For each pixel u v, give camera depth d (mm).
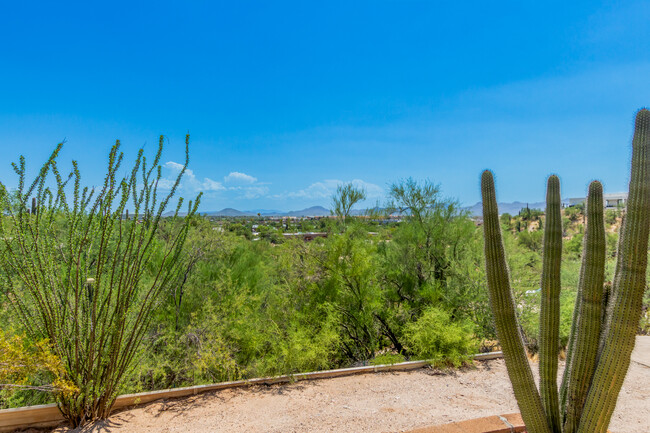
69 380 3879
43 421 4016
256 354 6273
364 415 4336
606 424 2770
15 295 3816
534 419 2980
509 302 3004
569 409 2980
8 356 3316
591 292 2895
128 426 4020
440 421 4184
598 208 2904
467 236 8531
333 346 6793
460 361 6215
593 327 2885
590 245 2914
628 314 2652
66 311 3959
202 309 6457
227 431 3930
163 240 5758
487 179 3053
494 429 3754
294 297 7637
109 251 4594
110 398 4258
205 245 7410
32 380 4617
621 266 2750
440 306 7551
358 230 8453
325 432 3926
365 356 7383
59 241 4078
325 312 7285
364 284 7539
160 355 5625
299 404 4652
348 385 5316
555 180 3104
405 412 4430
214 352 5680
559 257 3084
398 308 8078
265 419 4227
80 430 3906
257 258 9258
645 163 2623
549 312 3086
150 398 4715
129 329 4457
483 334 7293
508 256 7676
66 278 4148
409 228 8594
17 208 3814
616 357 2689
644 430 4211
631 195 2672
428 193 8719
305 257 7887
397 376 5688
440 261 8602
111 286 3979
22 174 3721
